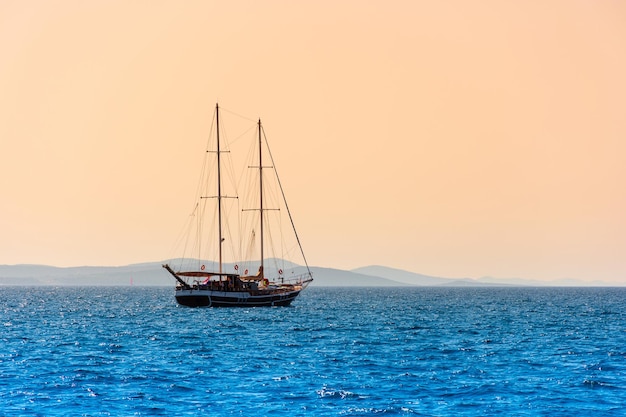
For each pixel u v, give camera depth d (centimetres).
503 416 19988
